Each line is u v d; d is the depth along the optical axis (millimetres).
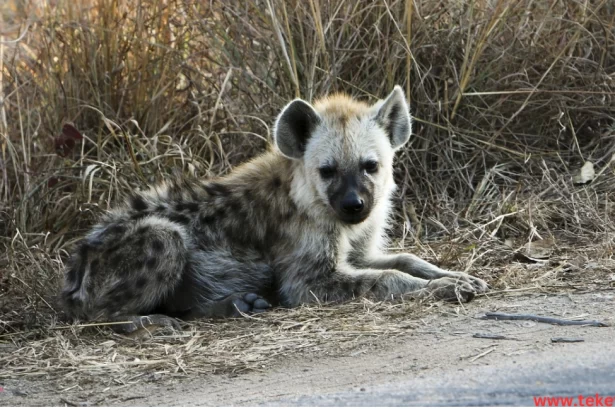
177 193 10172
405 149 12414
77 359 8148
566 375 6336
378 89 12703
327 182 9648
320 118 9844
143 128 12953
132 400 7094
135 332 8938
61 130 12359
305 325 8578
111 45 13070
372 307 8945
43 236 11562
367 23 12891
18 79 13211
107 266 9445
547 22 13219
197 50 13289
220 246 9969
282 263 9930
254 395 6828
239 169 10453
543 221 11352
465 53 12500
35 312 9500
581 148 12992
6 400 7277
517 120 13047
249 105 12938
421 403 6062
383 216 10414
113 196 11938
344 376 7066
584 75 13031
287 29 12242
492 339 7566
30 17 13711
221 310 9469
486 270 10055
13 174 12648
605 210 11375
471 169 12672
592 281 9172
